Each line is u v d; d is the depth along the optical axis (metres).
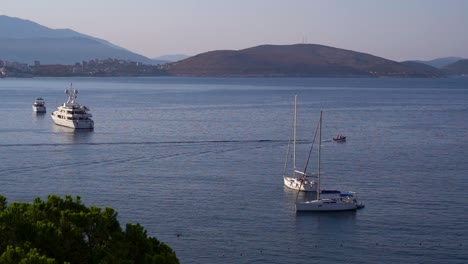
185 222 81.69
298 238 76.62
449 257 70.88
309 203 87.25
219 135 166.75
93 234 39.47
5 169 113.75
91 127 178.50
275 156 134.00
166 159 128.12
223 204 90.75
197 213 85.88
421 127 191.50
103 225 40.03
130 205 89.19
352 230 79.69
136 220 82.06
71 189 98.50
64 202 42.84
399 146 149.12
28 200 91.56
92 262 37.38
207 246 73.19
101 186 100.75
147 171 114.19
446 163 125.25
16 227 36.88
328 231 79.19
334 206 87.31
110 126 186.00
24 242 35.72
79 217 39.59
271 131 177.38
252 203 91.75
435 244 74.69
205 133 170.62
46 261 31.61
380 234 78.25
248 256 70.56
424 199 94.62
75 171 113.12
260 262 69.06
